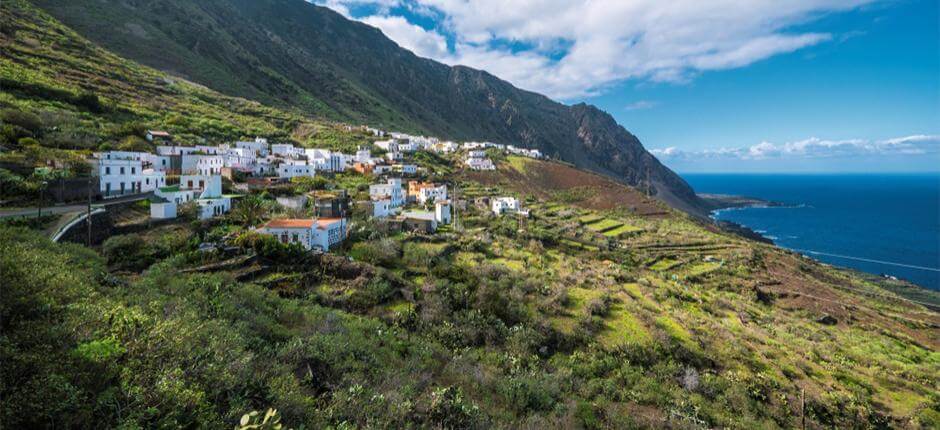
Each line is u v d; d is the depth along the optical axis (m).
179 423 10.55
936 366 45.44
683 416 27.56
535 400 24.94
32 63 86.31
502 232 71.94
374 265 43.19
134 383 10.78
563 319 39.47
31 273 14.96
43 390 8.99
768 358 37.94
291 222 45.91
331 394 16.97
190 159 68.88
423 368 24.86
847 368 39.53
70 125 62.41
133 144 65.44
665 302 49.38
